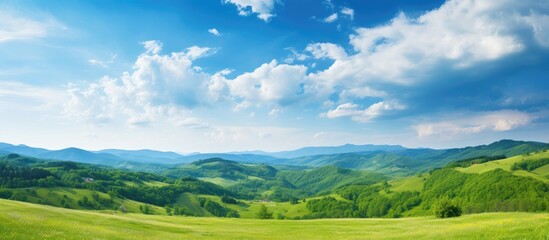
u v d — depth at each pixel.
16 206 54.66
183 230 58.22
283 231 64.69
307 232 63.22
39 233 33.00
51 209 58.81
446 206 82.88
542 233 27.59
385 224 74.50
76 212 61.78
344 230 65.69
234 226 70.81
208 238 48.81
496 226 40.41
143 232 49.75
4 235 29.61
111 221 57.62
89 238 34.72
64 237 33.06
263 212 162.50
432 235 40.50
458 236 34.91
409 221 77.38
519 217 61.88
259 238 51.81
